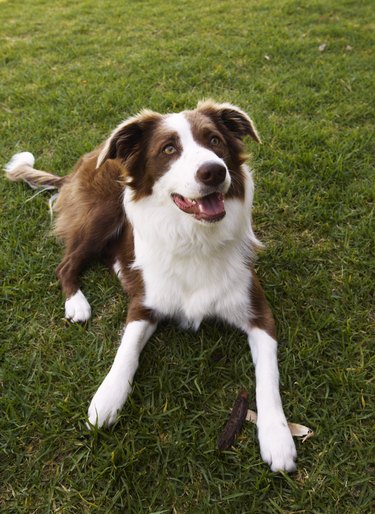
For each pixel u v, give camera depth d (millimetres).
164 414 687
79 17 2490
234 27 2082
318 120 1319
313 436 655
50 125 1395
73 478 632
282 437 633
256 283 804
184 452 648
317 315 814
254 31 2002
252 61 1693
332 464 628
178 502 606
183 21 2264
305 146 1190
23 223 1032
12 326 833
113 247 956
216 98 1463
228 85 1564
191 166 678
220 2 2533
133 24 2297
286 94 1456
